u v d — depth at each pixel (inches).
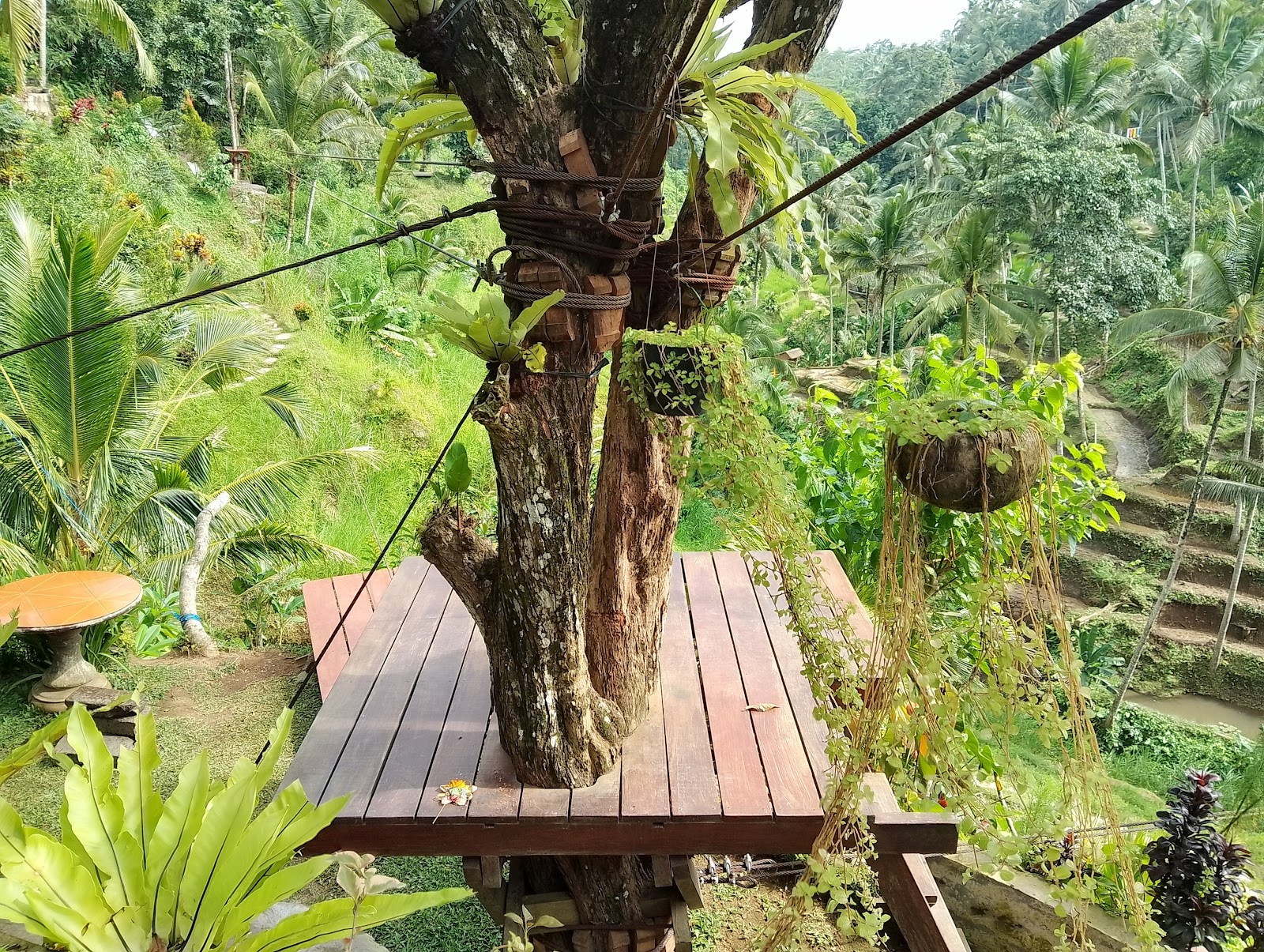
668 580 128.4
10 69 542.0
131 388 267.9
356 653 145.8
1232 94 1182.9
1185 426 944.9
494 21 88.0
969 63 2155.5
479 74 89.4
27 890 61.0
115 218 248.1
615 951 127.7
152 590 271.3
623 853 107.7
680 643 148.5
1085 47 960.3
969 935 187.3
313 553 293.1
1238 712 733.3
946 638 79.7
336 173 821.2
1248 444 793.6
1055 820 77.8
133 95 741.3
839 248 1137.4
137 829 72.0
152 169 589.0
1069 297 920.3
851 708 89.5
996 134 1058.7
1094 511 227.1
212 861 68.7
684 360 101.6
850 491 271.3
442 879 172.9
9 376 251.6
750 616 157.8
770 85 100.6
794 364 1225.4
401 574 177.2
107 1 499.2
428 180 935.0
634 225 96.6
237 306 326.3
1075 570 854.5
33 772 193.5
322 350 484.7
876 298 1346.0
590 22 87.1
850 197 1348.4
